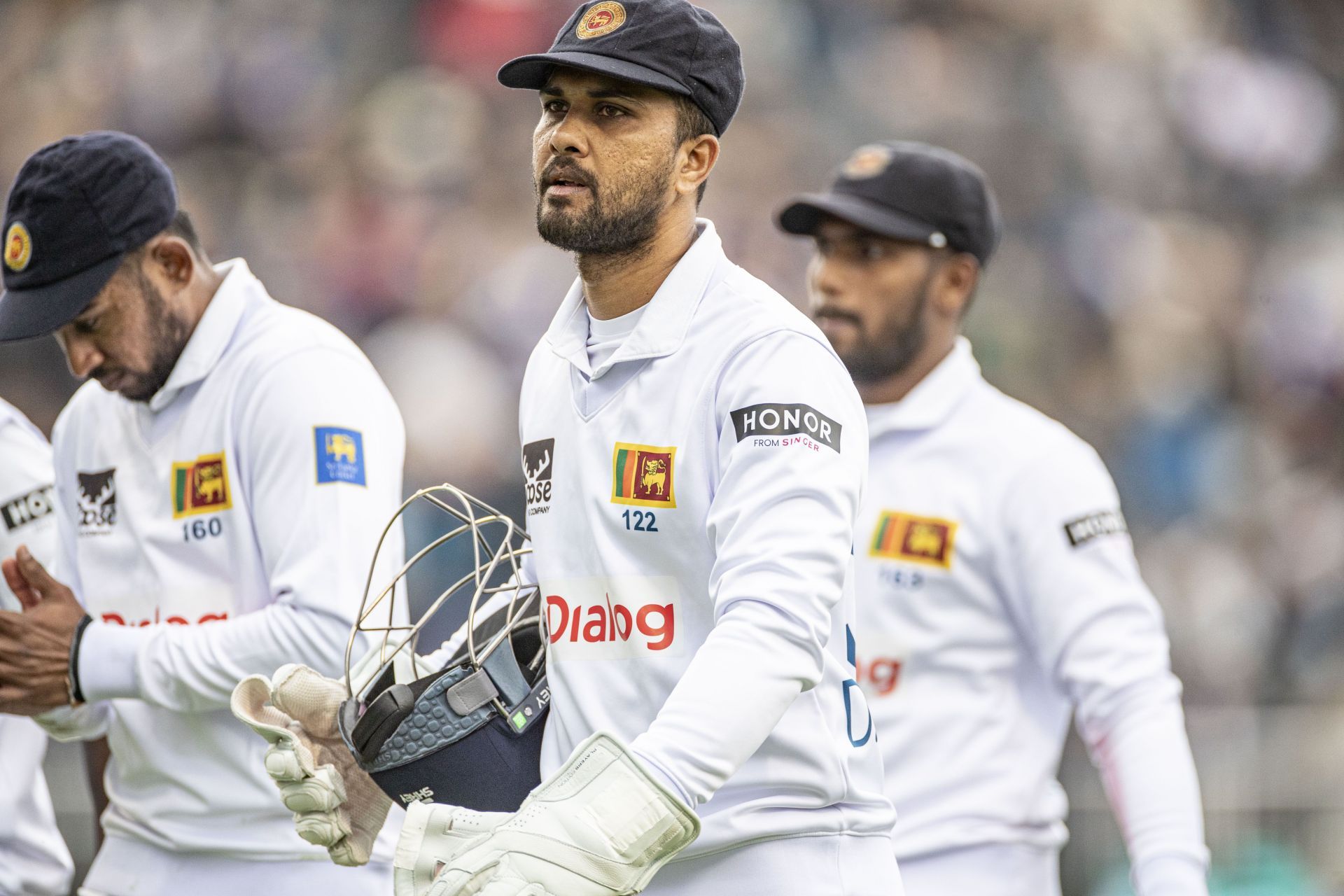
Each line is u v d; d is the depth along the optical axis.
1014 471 13.69
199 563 11.84
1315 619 37.38
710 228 9.30
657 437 8.85
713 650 8.00
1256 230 45.59
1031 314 41.16
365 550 11.62
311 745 9.33
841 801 8.96
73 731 12.43
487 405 35.59
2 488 13.27
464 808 8.57
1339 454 41.50
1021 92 45.25
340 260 38.53
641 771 7.70
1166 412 40.34
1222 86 47.38
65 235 11.41
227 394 11.82
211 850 11.73
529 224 39.28
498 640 9.08
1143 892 12.94
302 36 41.97
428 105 40.91
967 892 13.09
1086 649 13.36
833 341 14.46
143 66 41.56
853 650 9.20
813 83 43.78
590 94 8.88
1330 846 25.94
